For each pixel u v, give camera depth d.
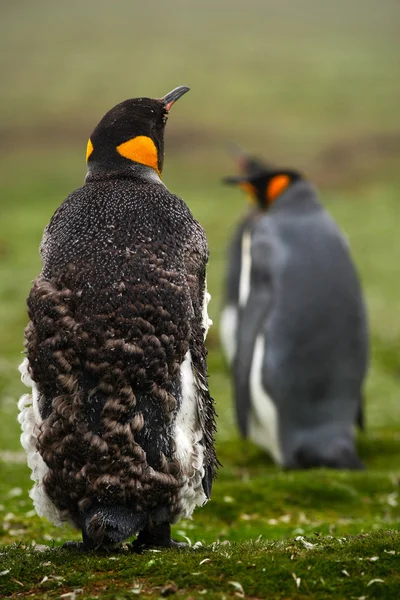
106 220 6.89
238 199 46.94
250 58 90.75
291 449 15.71
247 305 16.52
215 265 33.31
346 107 73.06
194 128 66.06
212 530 10.66
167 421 6.57
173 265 6.77
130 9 120.50
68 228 6.92
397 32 108.88
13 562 6.77
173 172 54.41
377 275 32.78
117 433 6.43
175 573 6.27
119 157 7.46
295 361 15.66
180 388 6.66
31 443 6.77
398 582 6.05
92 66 88.25
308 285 15.78
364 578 6.12
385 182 50.94
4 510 11.18
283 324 15.72
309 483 12.54
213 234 38.59
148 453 6.53
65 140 63.00
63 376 6.51
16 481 12.88
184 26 111.75
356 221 41.16
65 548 7.21
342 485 12.66
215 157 58.44
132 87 80.81
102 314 6.51
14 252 34.62
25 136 63.84
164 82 82.38
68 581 6.31
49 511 6.89
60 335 6.53
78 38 103.38
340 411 15.83
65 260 6.73
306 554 6.59
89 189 7.20
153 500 6.59
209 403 6.92
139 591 6.01
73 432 6.49
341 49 96.00
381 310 28.17
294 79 81.88
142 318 6.51
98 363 6.46
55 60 92.12
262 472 15.32
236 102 74.56
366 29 111.56
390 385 21.92
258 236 16.73
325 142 62.22
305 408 15.70
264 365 15.78
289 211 16.88
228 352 22.89
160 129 7.83
